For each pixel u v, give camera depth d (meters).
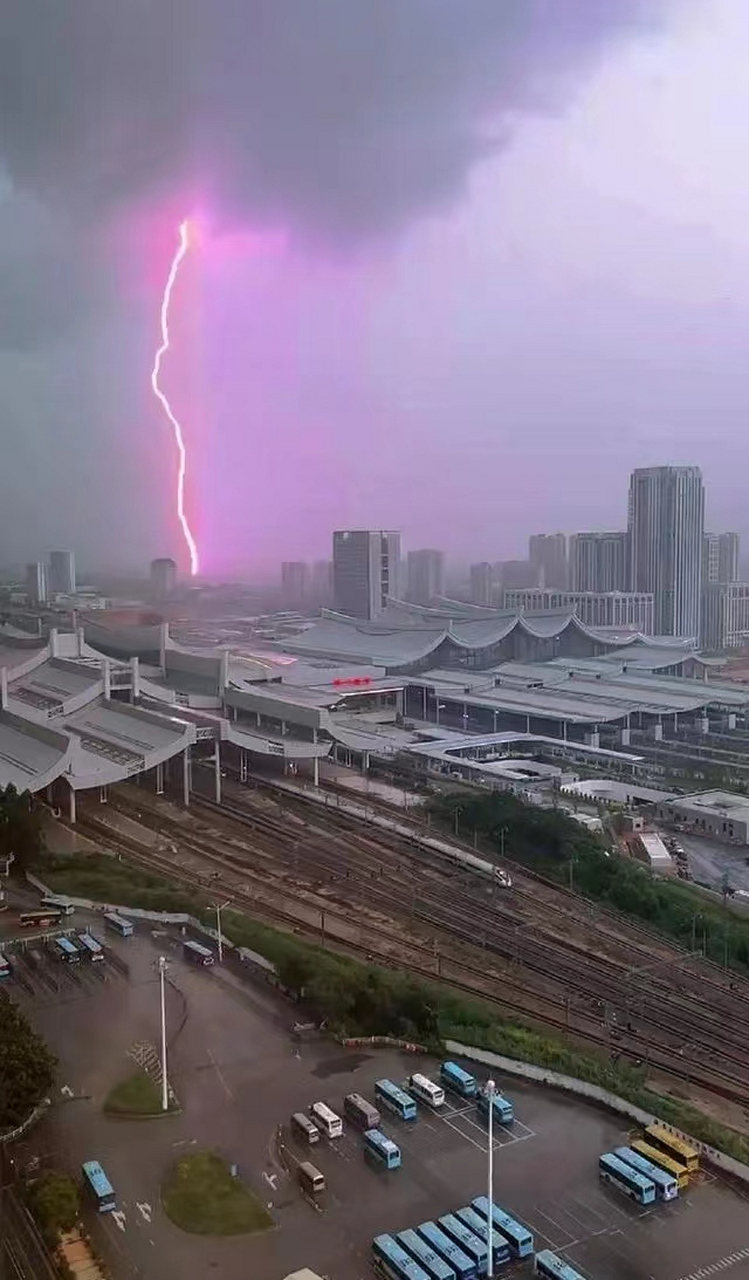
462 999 67.56
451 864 100.56
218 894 90.25
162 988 59.38
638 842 107.44
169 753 118.75
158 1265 41.31
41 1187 44.88
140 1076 55.84
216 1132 50.62
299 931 81.75
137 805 120.81
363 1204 45.03
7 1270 41.19
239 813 118.12
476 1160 48.41
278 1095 54.09
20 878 89.69
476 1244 41.62
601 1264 41.16
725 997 73.06
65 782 116.25
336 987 62.91
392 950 78.88
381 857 102.62
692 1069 62.06
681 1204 45.09
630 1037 66.06
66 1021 62.38
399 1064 57.47
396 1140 49.97
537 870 99.06
